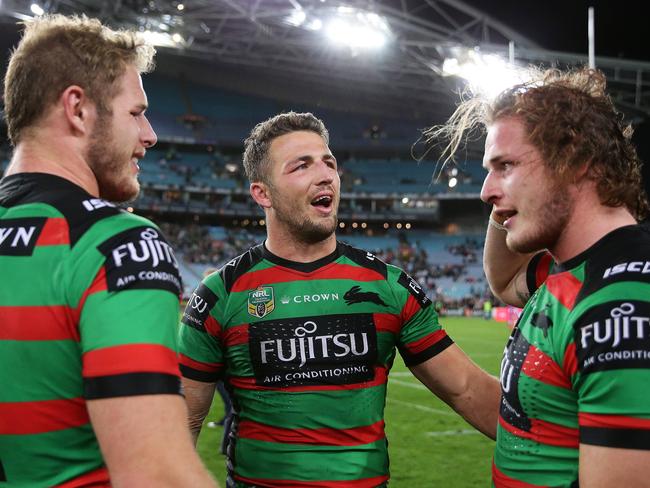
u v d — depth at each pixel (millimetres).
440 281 41969
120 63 1549
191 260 41031
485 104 1837
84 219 1397
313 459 2260
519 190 1626
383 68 34656
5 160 36906
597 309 1419
